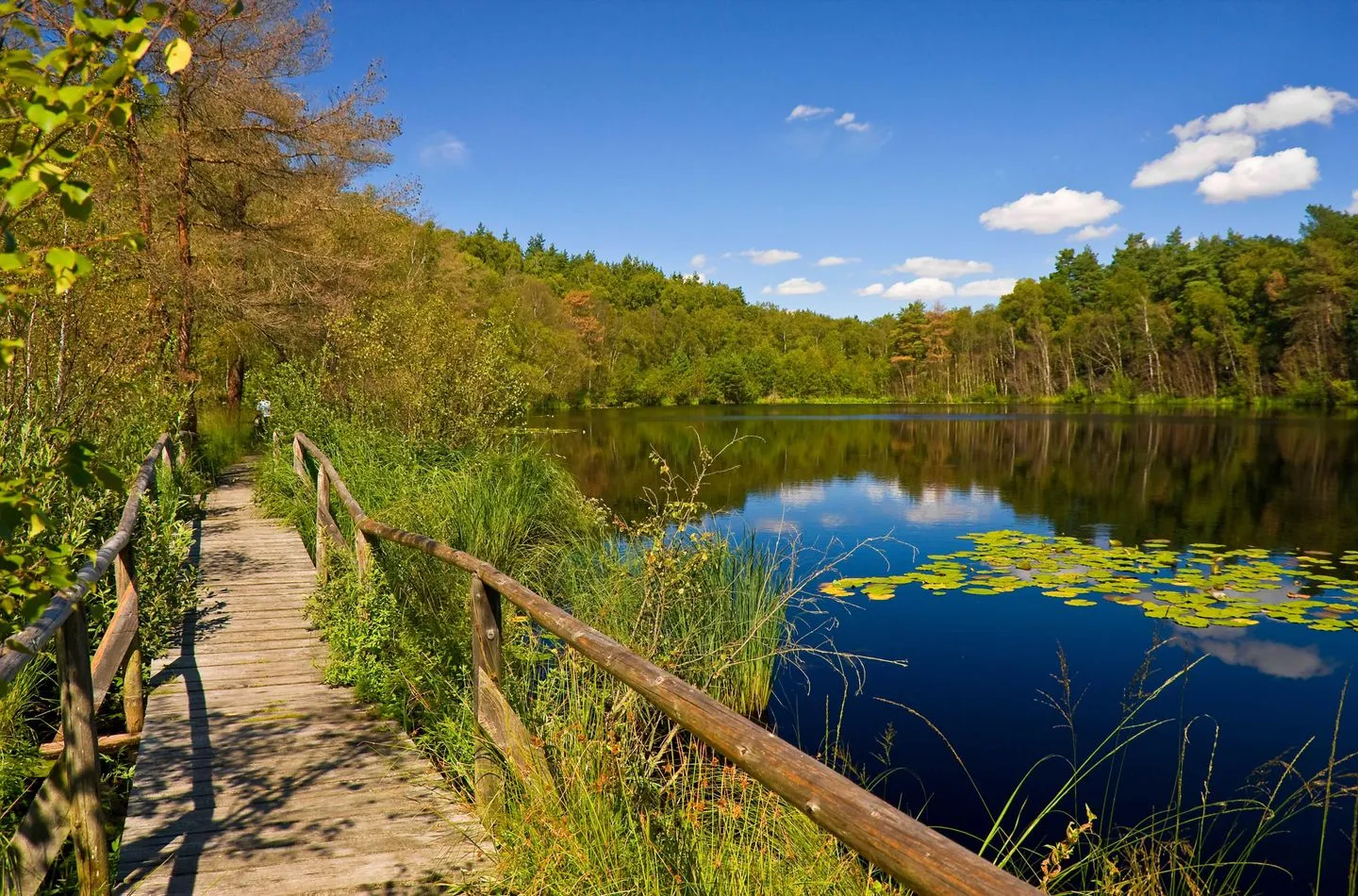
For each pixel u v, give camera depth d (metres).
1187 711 5.39
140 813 3.06
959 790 4.39
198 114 13.24
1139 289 70.62
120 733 4.21
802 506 13.73
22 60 1.27
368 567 4.97
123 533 3.86
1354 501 14.36
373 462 9.95
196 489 10.15
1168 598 7.87
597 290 101.38
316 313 15.36
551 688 3.58
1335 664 6.18
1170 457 22.36
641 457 22.17
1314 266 50.78
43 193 1.34
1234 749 4.86
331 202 15.71
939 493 15.43
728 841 2.51
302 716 4.06
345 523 8.16
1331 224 57.97
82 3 1.25
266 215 17.02
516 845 2.57
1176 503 14.23
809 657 6.38
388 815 3.05
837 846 2.66
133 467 7.37
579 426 37.84
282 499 9.89
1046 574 8.83
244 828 2.95
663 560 5.00
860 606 7.77
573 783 2.59
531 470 9.89
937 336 89.06
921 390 85.38
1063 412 53.62
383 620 4.50
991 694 5.69
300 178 14.92
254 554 7.77
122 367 7.06
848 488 16.22
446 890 2.56
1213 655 6.38
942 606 7.71
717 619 5.47
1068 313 83.19
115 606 4.62
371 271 17.38
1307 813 4.13
